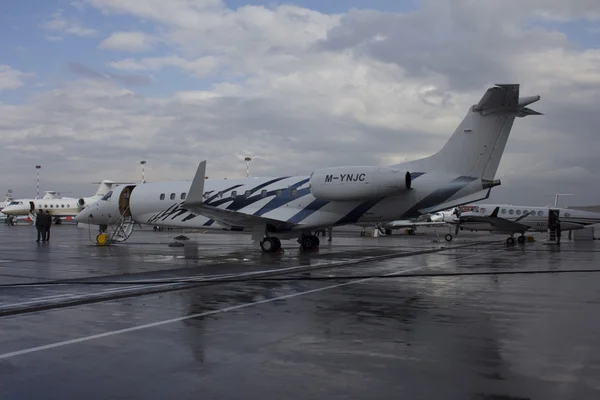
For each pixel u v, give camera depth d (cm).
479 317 814
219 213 2156
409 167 2150
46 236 3002
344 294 1050
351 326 750
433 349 621
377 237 4162
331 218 2206
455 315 830
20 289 1133
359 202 2155
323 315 832
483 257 2009
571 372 531
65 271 1502
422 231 5803
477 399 456
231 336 691
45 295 1044
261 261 1812
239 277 1341
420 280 1275
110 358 588
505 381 503
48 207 6662
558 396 462
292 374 527
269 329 732
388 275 1376
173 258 1944
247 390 481
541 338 675
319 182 2167
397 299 989
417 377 516
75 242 2981
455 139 2069
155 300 982
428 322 777
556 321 784
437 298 1000
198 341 664
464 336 688
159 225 2655
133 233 4656
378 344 646
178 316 826
